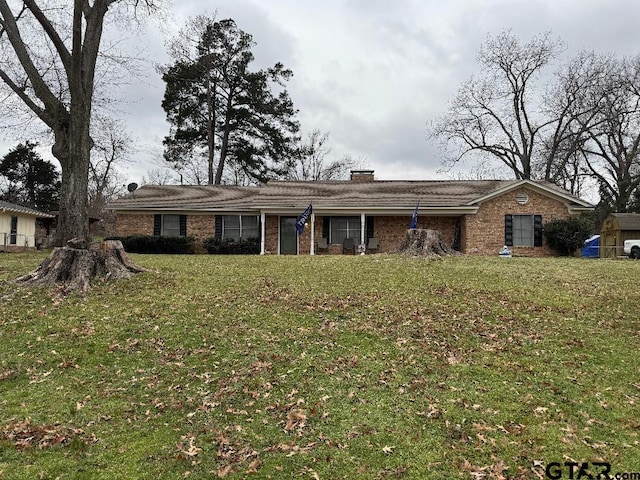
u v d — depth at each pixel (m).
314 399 6.07
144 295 10.29
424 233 16.27
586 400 6.07
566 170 40.81
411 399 6.06
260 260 15.34
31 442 5.11
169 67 38.00
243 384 6.48
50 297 10.05
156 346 7.75
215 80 39.00
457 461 4.80
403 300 10.20
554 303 10.18
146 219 24.50
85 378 6.70
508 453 4.93
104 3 13.28
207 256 17.30
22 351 7.54
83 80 12.89
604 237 31.53
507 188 22.39
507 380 6.62
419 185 26.06
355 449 5.02
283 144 39.53
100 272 11.44
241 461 4.81
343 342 7.95
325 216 23.80
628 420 5.59
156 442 5.15
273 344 7.83
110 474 4.61
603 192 41.09
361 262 14.60
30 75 12.75
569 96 36.78
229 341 7.93
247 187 28.14
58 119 12.94
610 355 7.51
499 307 9.84
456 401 6.00
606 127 37.19
